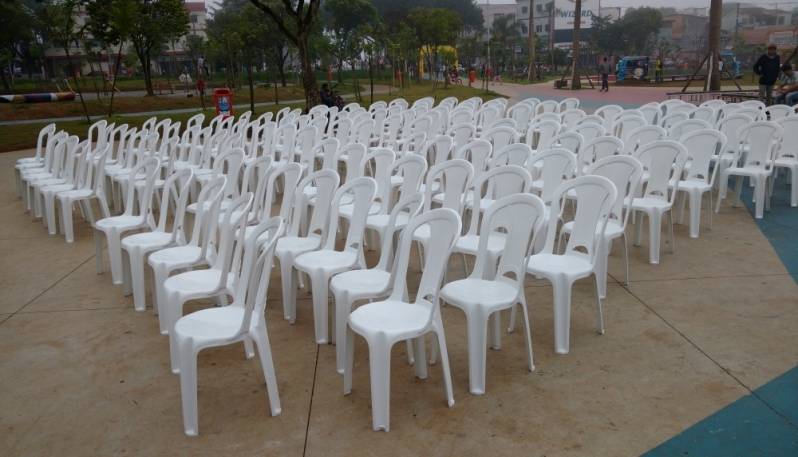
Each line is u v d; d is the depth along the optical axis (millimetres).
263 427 3137
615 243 5980
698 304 4441
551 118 9102
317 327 4078
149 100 29453
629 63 38031
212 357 3957
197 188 8398
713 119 8711
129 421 3252
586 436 2938
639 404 3193
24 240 7184
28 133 18984
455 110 10641
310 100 16000
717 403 3162
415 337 3137
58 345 4238
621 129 9133
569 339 3998
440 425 3078
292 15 15625
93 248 6691
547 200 5520
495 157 6047
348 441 2980
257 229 3408
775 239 5863
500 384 3457
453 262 5637
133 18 22219
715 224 6516
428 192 5020
